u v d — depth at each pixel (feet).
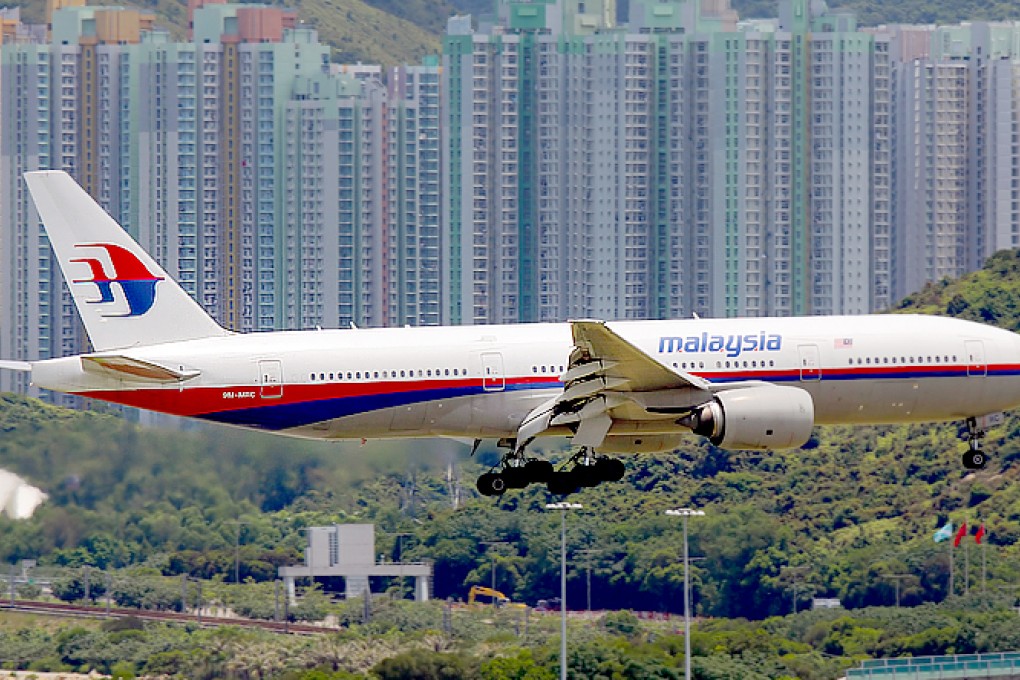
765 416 453.99
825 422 482.69
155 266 480.23
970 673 584.81
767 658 610.65
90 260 477.36
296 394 463.42
